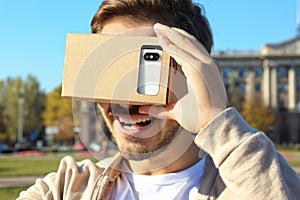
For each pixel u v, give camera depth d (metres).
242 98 51.53
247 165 1.25
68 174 1.58
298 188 1.33
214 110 1.25
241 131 1.28
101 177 1.52
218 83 1.27
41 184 1.60
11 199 8.09
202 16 1.55
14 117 63.22
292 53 74.31
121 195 1.51
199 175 1.47
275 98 73.88
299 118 69.00
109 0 1.45
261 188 1.24
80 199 1.52
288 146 58.25
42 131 66.00
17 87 64.25
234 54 75.19
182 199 1.44
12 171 14.98
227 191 1.37
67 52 1.28
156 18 1.44
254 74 74.62
